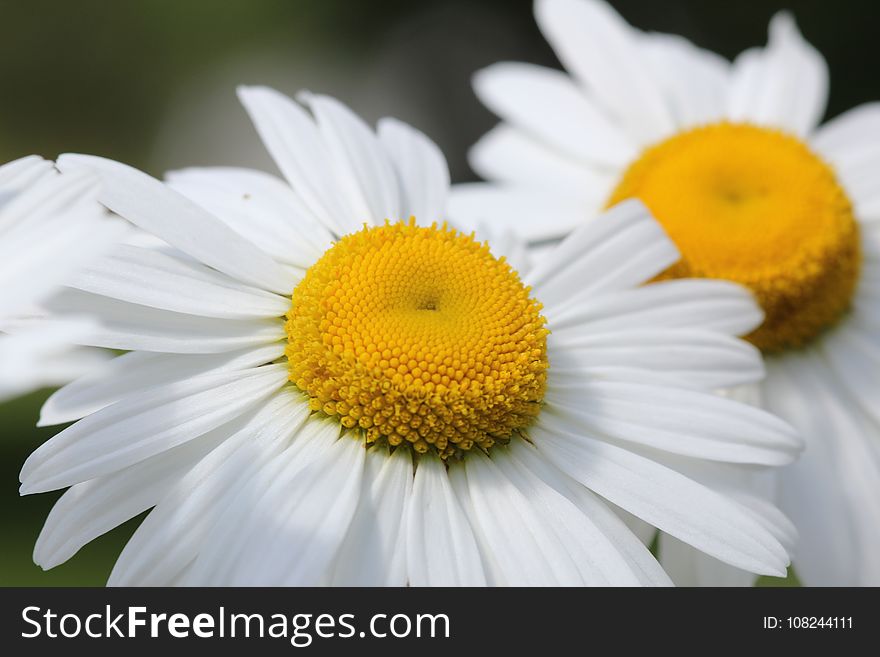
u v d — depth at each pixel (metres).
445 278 0.11
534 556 0.11
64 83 0.49
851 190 0.17
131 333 0.11
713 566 0.13
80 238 0.10
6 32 0.49
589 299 0.13
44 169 0.10
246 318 0.11
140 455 0.10
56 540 0.10
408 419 0.11
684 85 0.18
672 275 0.15
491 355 0.11
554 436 0.11
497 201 0.17
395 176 0.13
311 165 0.12
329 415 0.11
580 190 0.17
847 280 0.15
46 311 0.10
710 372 0.13
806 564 0.14
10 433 0.23
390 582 0.10
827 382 0.15
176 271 0.11
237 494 0.10
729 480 0.12
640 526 0.12
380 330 0.11
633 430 0.12
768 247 0.15
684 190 0.15
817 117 0.18
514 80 0.18
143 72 0.50
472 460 0.11
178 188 0.12
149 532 0.10
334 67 0.51
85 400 0.10
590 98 0.18
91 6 0.49
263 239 0.12
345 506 0.10
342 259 0.11
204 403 0.11
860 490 0.14
